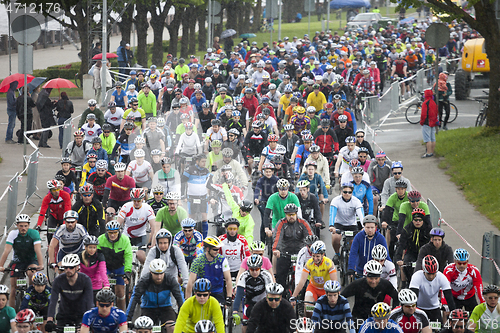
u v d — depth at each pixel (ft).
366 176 131.13
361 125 268.21
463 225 157.28
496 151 203.92
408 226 110.52
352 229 122.62
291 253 106.11
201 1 485.15
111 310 82.58
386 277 96.84
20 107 253.03
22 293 107.14
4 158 229.04
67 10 340.59
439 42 228.63
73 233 107.34
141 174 139.54
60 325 90.27
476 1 210.79
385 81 369.71
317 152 147.74
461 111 296.51
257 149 173.37
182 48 566.77
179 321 82.48
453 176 194.18
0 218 163.02
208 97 252.01
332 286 81.76
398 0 228.43
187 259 105.29
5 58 469.16
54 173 212.02
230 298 93.25
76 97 362.12
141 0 453.58
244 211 113.09
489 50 224.53
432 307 91.97
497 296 88.79
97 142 160.86
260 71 274.98
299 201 122.01
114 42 623.77
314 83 227.20
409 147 230.68
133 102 193.67
